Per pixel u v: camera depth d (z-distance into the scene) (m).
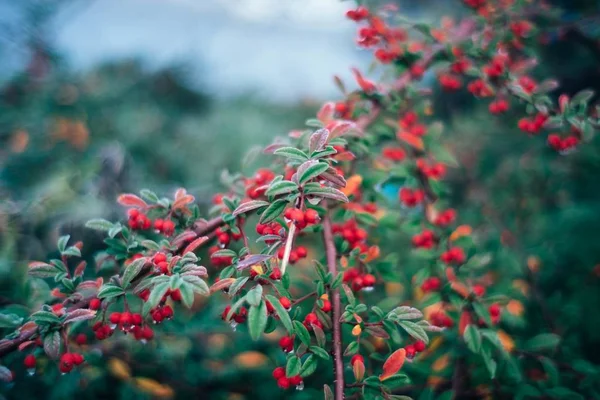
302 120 1.52
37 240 0.78
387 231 0.67
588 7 0.83
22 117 1.00
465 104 1.22
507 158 1.02
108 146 1.01
